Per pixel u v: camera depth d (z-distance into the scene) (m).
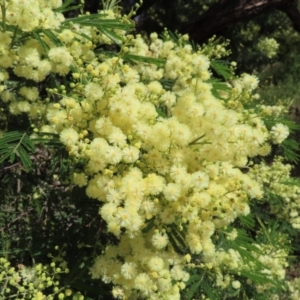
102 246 0.24
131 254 0.21
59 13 0.24
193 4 0.83
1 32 0.21
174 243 0.21
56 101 0.28
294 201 0.52
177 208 0.19
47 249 0.27
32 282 0.24
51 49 0.21
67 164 0.24
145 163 0.19
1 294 0.23
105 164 0.19
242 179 0.20
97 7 0.62
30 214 0.32
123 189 0.18
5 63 0.22
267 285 0.35
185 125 0.18
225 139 0.18
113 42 0.27
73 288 0.24
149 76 0.27
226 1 0.73
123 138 0.18
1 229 0.31
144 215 0.19
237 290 0.36
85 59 0.24
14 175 0.31
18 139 0.21
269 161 0.55
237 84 0.29
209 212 0.20
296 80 1.06
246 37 0.98
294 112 0.94
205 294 0.32
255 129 0.19
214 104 0.19
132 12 0.27
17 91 0.26
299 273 0.66
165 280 0.20
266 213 0.49
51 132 0.22
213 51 0.37
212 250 0.21
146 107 0.19
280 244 0.39
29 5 0.21
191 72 0.25
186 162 0.19
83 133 0.19
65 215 0.29
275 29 1.05
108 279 0.21
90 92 0.19
